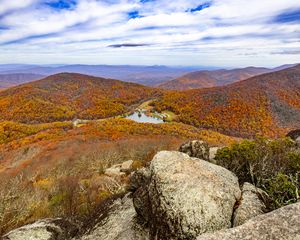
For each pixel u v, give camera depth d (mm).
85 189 19375
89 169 33188
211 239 4867
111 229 8531
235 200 7016
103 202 11422
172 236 6238
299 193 7410
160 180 7121
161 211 6625
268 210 6773
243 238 4754
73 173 32562
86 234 9016
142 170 11336
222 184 7270
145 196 7883
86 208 14414
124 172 24297
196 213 6211
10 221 15555
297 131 17562
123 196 11141
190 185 6812
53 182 26391
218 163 11312
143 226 7691
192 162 8062
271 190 7910
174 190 6723
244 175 10031
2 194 20406
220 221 6184
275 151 10859
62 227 10086
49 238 9367
